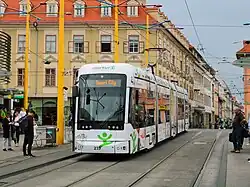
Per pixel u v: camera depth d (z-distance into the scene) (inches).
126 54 2249.0
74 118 775.1
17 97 2065.7
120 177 567.5
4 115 928.3
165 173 605.6
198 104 3705.7
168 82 1255.5
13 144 1055.0
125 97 769.6
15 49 2269.9
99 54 2266.2
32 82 2261.3
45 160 730.8
